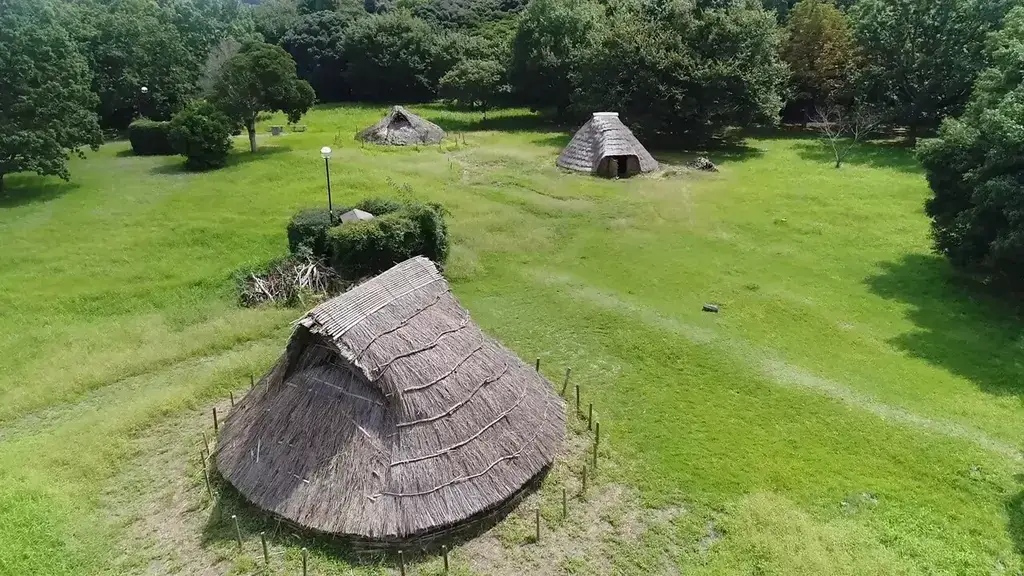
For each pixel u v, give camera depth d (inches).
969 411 726.5
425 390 561.3
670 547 547.8
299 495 538.3
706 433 693.3
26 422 709.9
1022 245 890.7
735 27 1904.5
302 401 568.4
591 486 609.6
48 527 549.6
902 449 668.1
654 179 1633.9
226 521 555.2
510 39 2760.8
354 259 1011.3
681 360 836.6
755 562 530.3
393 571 513.0
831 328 915.4
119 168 1784.0
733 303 992.9
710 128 2000.5
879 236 1240.2
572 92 2331.4
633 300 1006.4
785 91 2121.1
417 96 3184.1
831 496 604.4
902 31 1908.2
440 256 1082.1
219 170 1726.1
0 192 1546.5
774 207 1412.4
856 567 521.3
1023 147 903.7
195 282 1040.2
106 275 1073.5
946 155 1042.1
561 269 1121.4
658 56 1921.8
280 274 1000.9
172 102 2406.5
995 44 1215.6
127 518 565.0
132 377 792.3
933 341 875.4
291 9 3757.4
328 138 2175.2
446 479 543.2
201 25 2807.6
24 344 854.5
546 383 721.0
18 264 1119.6
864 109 2028.8
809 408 736.3
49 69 1546.5
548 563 527.2
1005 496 603.8
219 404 730.8
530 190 1551.4
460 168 1753.2
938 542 552.4
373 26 3070.9
